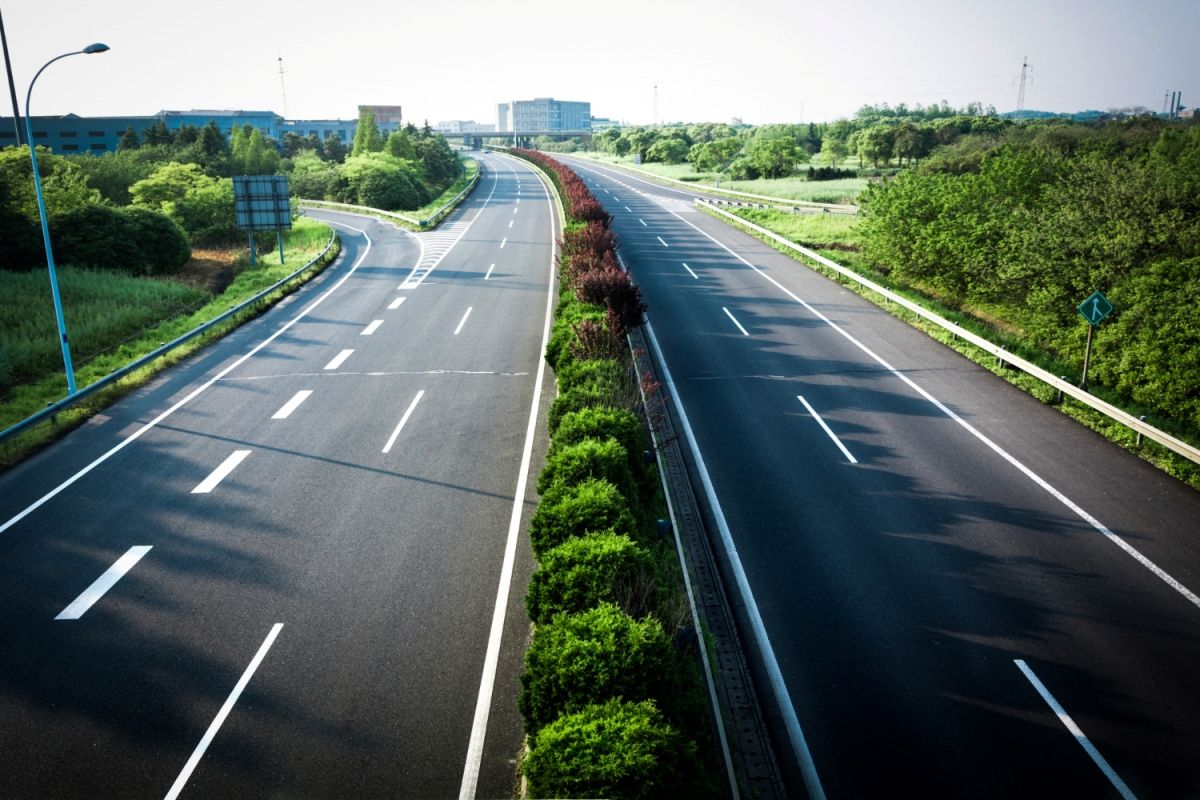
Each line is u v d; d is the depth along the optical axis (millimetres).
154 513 13070
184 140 78812
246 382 19922
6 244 32844
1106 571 11023
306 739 8211
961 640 9695
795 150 90625
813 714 8570
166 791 7531
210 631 9977
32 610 10406
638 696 6836
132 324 26344
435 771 7824
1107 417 16406
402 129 111875
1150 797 7395
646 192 73062
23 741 8156
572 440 12086
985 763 7855
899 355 21172
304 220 60156
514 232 48000
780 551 11758
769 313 25922
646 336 23344
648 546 10852
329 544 12078
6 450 15594
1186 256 19547
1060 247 21188
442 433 16406
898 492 13469
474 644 9750
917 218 28688
